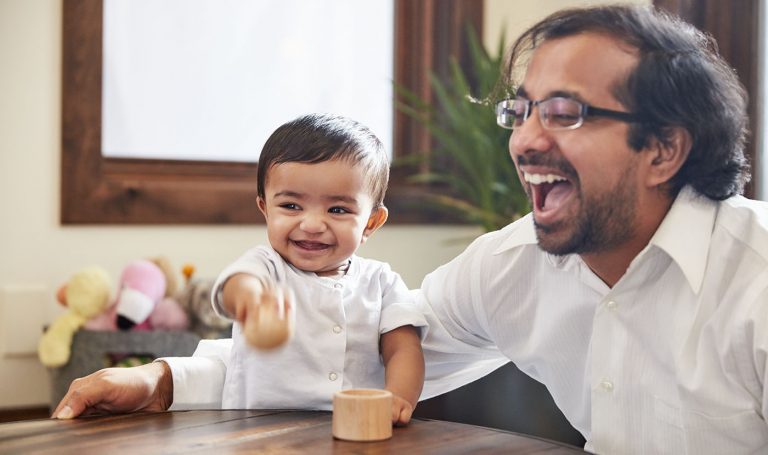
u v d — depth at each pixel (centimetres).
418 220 306
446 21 309
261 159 126
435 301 132
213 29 291
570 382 125
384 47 310
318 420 103
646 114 101
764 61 227
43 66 267
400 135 309
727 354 102
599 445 115
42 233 269
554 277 120
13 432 96
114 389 110
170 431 97
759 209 108
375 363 126
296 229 121
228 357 128
